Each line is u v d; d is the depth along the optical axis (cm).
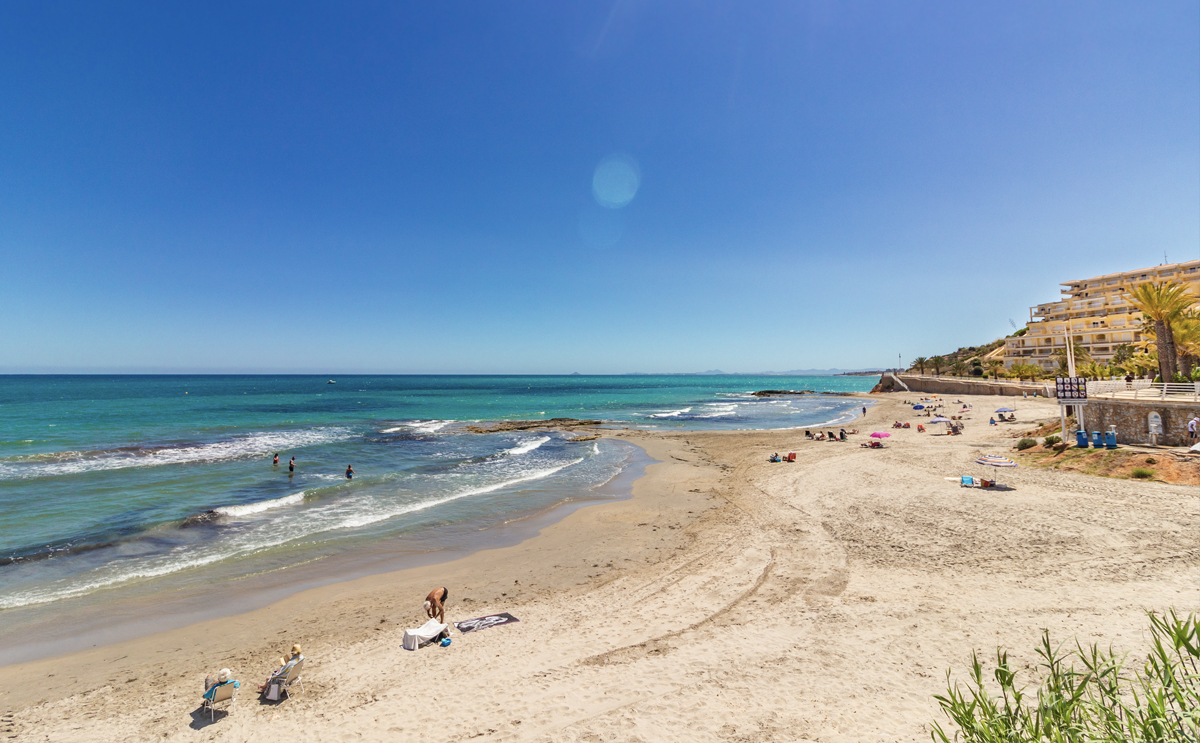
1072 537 1340
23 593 1259
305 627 1091
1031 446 2558
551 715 735
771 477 2486
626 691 786
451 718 743
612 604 1149
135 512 1930
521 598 1219
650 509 2036
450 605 1188
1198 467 1772
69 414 5725
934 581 1145
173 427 4619
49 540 1623
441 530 1789
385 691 827
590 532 1758
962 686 733
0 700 838
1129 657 766
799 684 775
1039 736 290
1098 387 2620
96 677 906
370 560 1502
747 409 7838
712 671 830
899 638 900
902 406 7212
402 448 3644
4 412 5894
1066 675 327
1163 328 3291
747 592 1162
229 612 1166
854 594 1105
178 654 985
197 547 1590
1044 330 8594
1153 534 1312
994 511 1617
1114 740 277
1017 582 1104
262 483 2438
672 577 1296
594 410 7512
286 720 760
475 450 3603
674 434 4503
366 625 1095
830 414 6862
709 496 2212
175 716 782
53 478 2473
